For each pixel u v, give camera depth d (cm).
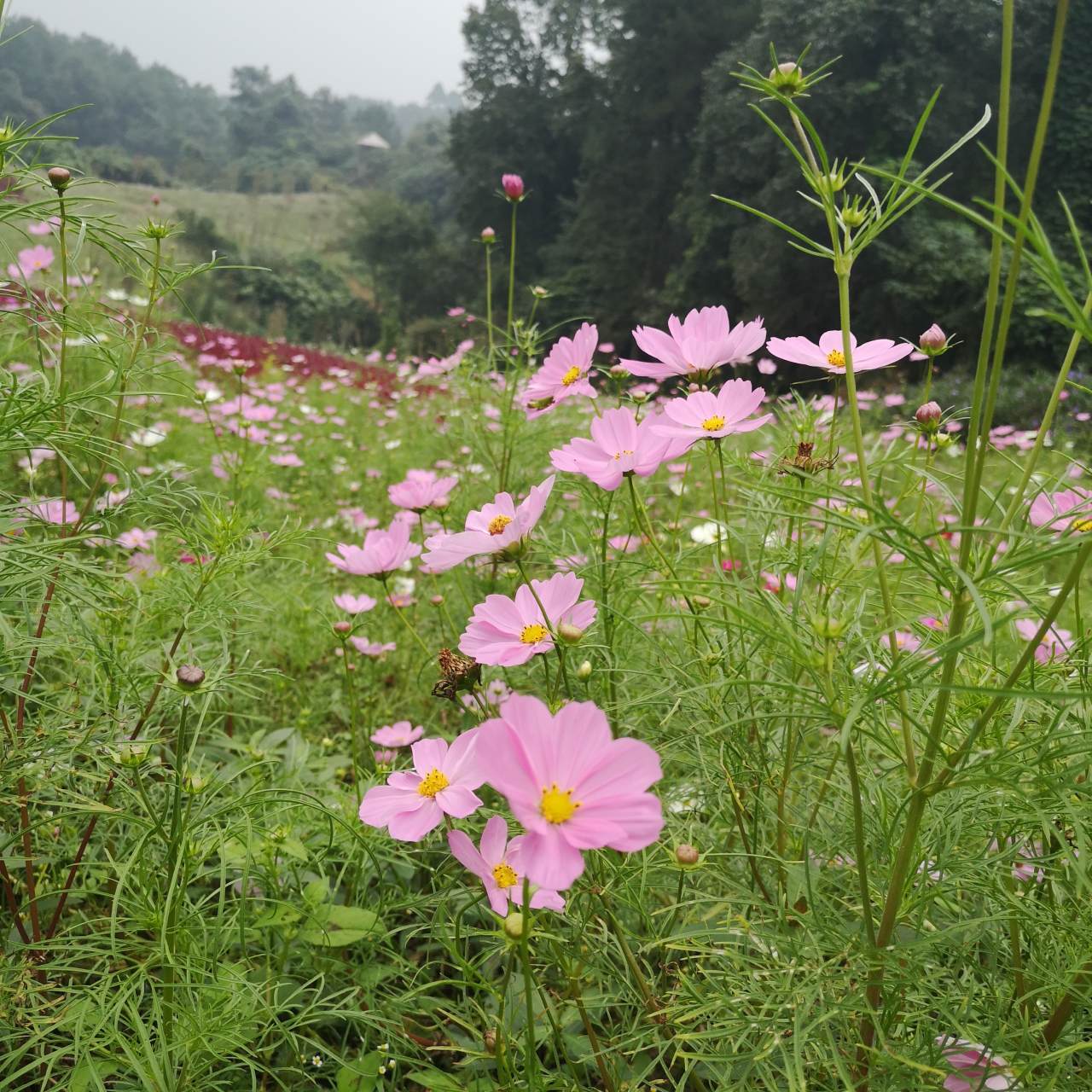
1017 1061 108
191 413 566
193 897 163
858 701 89
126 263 171
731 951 115
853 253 95
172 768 169
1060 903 126
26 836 140
